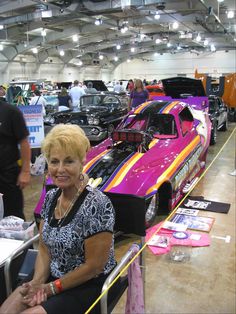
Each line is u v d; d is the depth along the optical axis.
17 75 27.53
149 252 3.77
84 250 1.86
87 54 33.53
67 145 1.84
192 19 17.94
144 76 39.41
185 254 3.71
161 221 4.52
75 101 13.16
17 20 16.19
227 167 7.27
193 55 36.75
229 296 3.04
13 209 3.37
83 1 14.12
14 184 3.31
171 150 4.90
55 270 1.94
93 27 20.84
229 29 23.38
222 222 4.54
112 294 2.04
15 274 2.31
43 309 1.73
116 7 13.95
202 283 3.23
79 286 1.89
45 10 15.22
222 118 11.44
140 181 4.08
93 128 9.15
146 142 4.96
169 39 27.06
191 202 5.18
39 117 7.23
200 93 9.13
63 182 1.86
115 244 4.01
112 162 4.42
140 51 34.66
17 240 2.49
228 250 3.82
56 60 31.64
